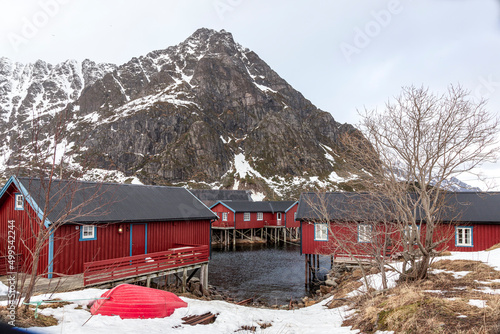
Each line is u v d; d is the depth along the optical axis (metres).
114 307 9.03
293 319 12.12
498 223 22.22
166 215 22.84
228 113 175.50
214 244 54.19
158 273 19.16
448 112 10.86
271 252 46.03
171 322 9.35
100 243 18.78
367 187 13.08
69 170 8.61
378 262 13.31
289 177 140.38
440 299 8.41
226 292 24.95
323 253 25.45
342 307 12.91
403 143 11.43
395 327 7.55
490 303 7.83
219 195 86.81
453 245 23.08
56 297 10.48
